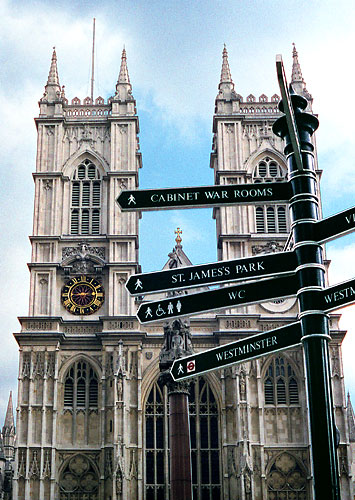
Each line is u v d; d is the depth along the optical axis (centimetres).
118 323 8219
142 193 2011
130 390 8006
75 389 8056
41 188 8888
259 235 8650
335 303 1783
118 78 9456
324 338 1778
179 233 6756
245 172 8938
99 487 7656
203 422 7962
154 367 8131
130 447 7769
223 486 7662
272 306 8425
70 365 8150
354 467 9125
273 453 7819
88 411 7994
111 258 8538
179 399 4781
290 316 8344
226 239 8625
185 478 4597
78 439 7881
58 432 7881
